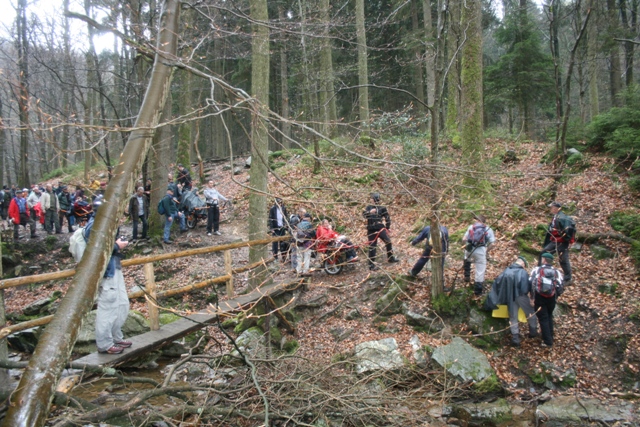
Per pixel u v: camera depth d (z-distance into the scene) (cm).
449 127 1677
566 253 794
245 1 862
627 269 807
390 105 2430
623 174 1058
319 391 496
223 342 770
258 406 498
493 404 629
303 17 629
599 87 2333
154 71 363
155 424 492
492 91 1886
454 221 1009
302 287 922
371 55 1998
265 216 835
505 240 947
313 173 1236
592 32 1502
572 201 1027
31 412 204
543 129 1670
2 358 412
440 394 641
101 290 528
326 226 845
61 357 228
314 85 1521
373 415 529
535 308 709
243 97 356
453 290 808
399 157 474
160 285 1031
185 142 1697
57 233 1398
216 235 1319
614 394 629
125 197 305
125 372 654
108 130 282
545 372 675
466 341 744
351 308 866
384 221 930
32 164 2019
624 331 698
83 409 367
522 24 1797
